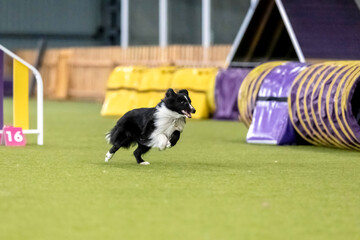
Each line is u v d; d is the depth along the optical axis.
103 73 35.44
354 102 15.48
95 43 45.94
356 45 21.86
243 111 16.73
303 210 7.74
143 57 32.97
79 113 26.42
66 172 10.51
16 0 44.78
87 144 15.02
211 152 13.75
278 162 12.22
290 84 15.36
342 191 9.07
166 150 13.97
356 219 7.31
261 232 6.66
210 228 6.78
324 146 15.05
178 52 31.14
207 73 23.89
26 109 14.80
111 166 11.29
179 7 41.66
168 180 9.79
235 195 8.63
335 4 22.80
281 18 24.00
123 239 6.33
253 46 24.77
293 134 15.22
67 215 7.30
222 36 39.84
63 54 38.53
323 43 21.55
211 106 23.70
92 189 8.94
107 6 45.34
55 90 39.25
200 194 8.66
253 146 15.05
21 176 10.05
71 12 45.66
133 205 7.88
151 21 43.38
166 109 10.94
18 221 7.00
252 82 16.64
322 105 14.24
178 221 7.07
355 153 13.84
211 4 40.00
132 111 11.39
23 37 44.97
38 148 14.09
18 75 14.68
